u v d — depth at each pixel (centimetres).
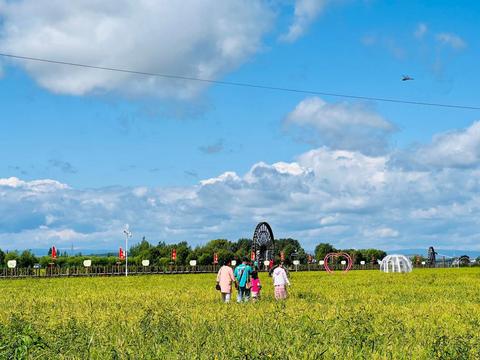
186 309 2491
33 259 10888
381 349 1418
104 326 1844
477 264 17775
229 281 3023
